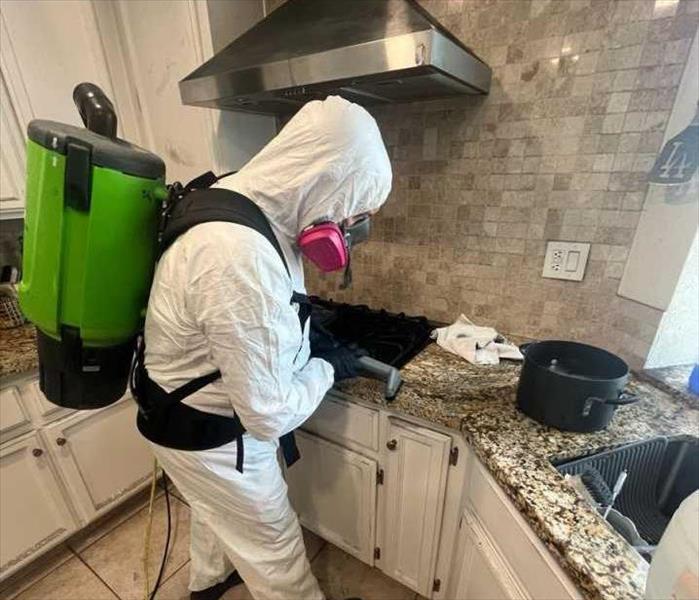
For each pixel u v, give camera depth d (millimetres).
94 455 1388
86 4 1296
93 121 685
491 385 974
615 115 927
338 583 1320
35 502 1262
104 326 722
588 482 695
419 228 1319
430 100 1155
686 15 798
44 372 799
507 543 719
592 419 761
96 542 1479
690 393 897
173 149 1500
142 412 873
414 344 1191
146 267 735
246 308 635
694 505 394
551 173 1046
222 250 626
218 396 803
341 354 1036
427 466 979
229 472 873
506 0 977
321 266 792
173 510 1614
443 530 1044
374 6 898
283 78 897
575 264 1078
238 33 1296
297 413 771
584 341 1136
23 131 1253
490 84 1052
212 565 1221
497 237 1184
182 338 722
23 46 1197
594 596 488
